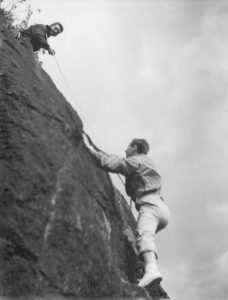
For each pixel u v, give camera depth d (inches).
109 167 270.7
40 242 212.8
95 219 232.8
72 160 243.6
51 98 261.4
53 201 222.4
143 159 274.8
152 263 245.1
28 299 203.3
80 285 214.2
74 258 216.7
